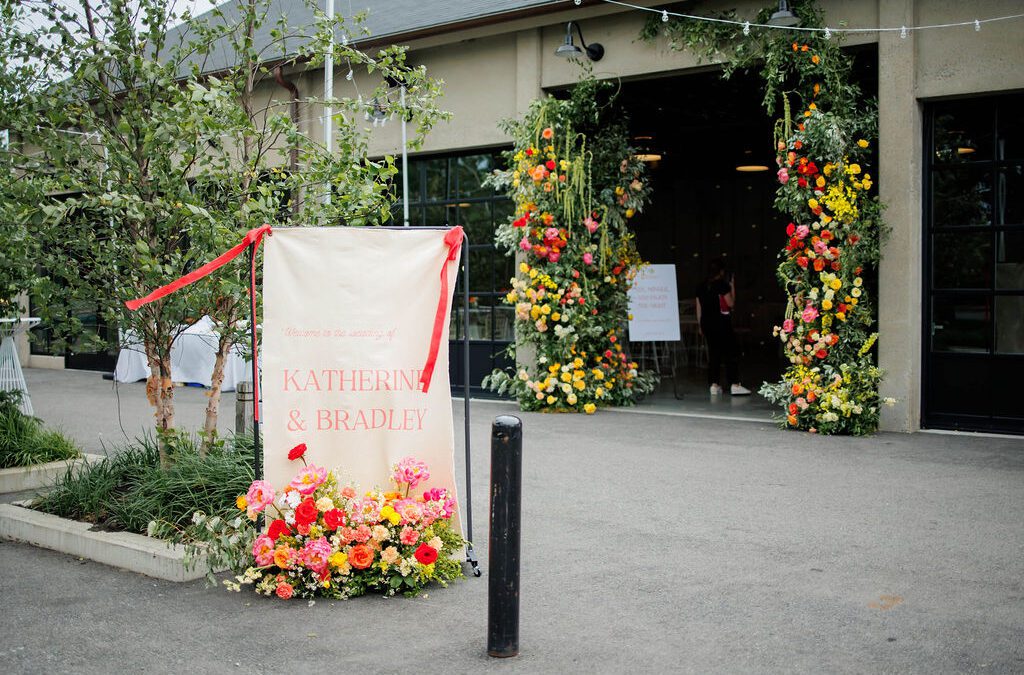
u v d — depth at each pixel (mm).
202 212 5754
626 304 12969
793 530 6320
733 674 4062
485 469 8438
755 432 10281
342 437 5281
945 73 9773
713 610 4828
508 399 13383
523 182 12031
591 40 12102
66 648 4430
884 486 7574
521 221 11891
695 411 12000
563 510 6918
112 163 6348
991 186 9844
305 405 5242
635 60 11734
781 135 10281
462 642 4445
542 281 11906
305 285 5258
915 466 8336
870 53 10711
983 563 5578
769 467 8367
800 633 4512
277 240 5242
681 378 15969
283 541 5090
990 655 4242
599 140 12641
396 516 5098
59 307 6590
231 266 6195
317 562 4973
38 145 6559
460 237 5344
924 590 5113
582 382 11828
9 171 6559
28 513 6504
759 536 6184
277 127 6598
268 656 4309
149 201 6430
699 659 4219
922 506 6934
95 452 9367
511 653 4266
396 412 5328
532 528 6430
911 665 4141
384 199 6922
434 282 5387
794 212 10125
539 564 5617
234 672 4141
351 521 5090
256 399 5199
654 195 21781
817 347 9961
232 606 4980
